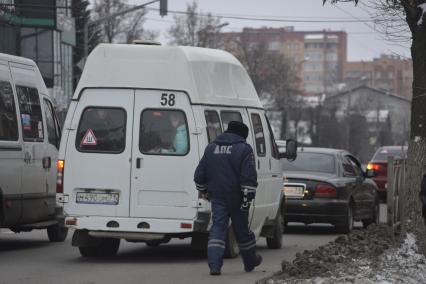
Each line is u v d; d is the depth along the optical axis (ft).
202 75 75.56
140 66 74.59
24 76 88.17
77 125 74.79
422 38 63.00
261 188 82.33
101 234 73.77
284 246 93.35
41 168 89.71
